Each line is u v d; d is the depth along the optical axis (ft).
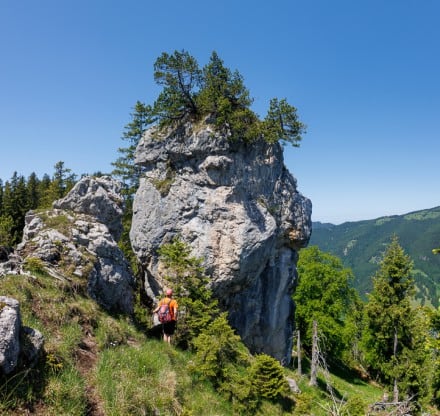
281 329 95.91
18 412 20.35
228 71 83.20
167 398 29.53
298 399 54.85
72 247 45.88
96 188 56.70
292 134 86.38
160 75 80.38
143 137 90.27
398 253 103.40
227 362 48.06
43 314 31.04
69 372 25.36
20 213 153.07
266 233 82.64
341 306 127.54
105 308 44.68
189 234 80.79
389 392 101.35
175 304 45.32
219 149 81.35
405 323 97.45
